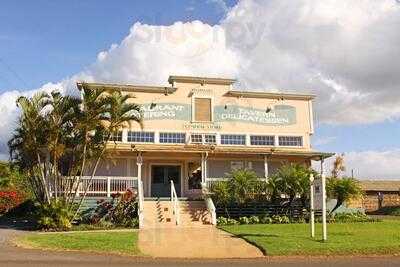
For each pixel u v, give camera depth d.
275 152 34.88
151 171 35.06
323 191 19.22
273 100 38.16
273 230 23.25
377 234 21.19
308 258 15.98
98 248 17.50
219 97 37.22
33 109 26.05
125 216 28.47
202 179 33.34
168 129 35.88
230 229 24.25
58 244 18.39
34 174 27.88
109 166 34.09
